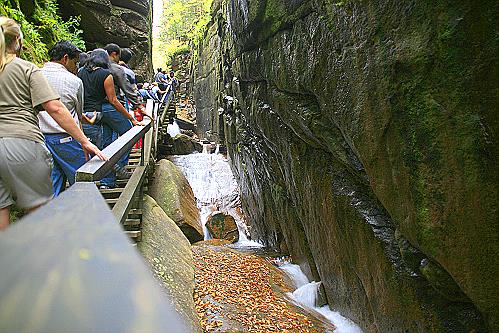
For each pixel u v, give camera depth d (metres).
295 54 6.20
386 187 4.19
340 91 4.89
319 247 7.29
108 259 0.67
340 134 5.48
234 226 12.93
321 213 6.78
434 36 3.34
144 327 0.49
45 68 4.11
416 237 3.76
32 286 0.54
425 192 3.59
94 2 15.76
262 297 7.26
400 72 3.74
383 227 5.07
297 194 8.05
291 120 6.98
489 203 3.03
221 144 18.72
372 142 4.29
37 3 10.05
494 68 2.93
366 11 4.16
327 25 5.06
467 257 3.23
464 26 3.08
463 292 3.51
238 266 8.88
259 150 10.87
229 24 11.32
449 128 3.29
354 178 5.78
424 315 4.27
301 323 6.43
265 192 11.21
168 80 24.23
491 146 2.98
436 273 3.73
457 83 3.19
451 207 3.33
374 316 5.39
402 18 3.68
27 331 0.44
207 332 5.61
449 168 3.32
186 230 10.56
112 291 0.56
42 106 3.03
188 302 5.79
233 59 11.69
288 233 9.74
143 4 18.75
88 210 1.03
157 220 7.67
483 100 3.01
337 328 6.36
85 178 2.93
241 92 10.98
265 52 7.81
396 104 3.83
